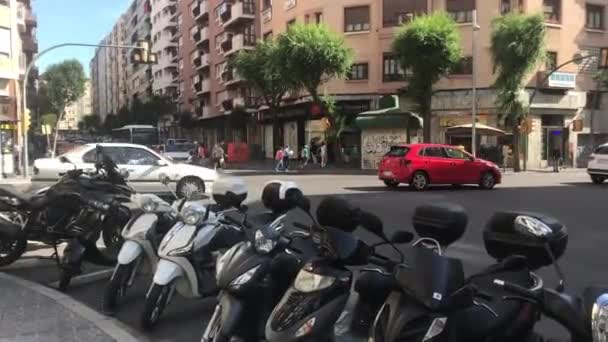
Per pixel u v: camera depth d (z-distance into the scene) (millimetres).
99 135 114375
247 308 4445
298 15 42625
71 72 79062
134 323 5703
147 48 27641
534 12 32875
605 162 22656
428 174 20062
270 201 5324
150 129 51188
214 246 5762
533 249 3717
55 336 5090
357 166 36000
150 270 6266
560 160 36125
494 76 35281
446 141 36406
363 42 38562
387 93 37844
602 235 10492
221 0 62188
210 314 6008
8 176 28438
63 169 14992
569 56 37094
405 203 15703
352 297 5277
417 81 31750
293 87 36250
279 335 3723
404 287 3199
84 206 7305
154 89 99500
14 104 35219
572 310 3266
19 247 7887
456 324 3238
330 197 4090
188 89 79750
